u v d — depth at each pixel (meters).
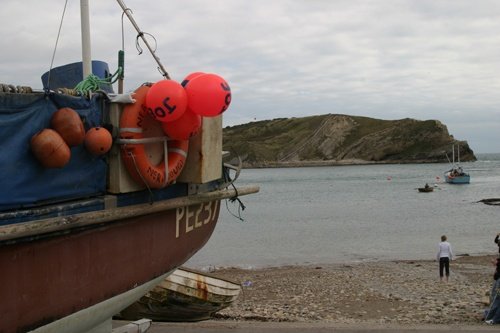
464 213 46.88
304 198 69.06
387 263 23.94
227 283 8.58
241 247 30.55
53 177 3.90
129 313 8.02
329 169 174.25
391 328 7.13
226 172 6.10
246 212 51.97
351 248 29.61
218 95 4.30
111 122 4.34
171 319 8.49
